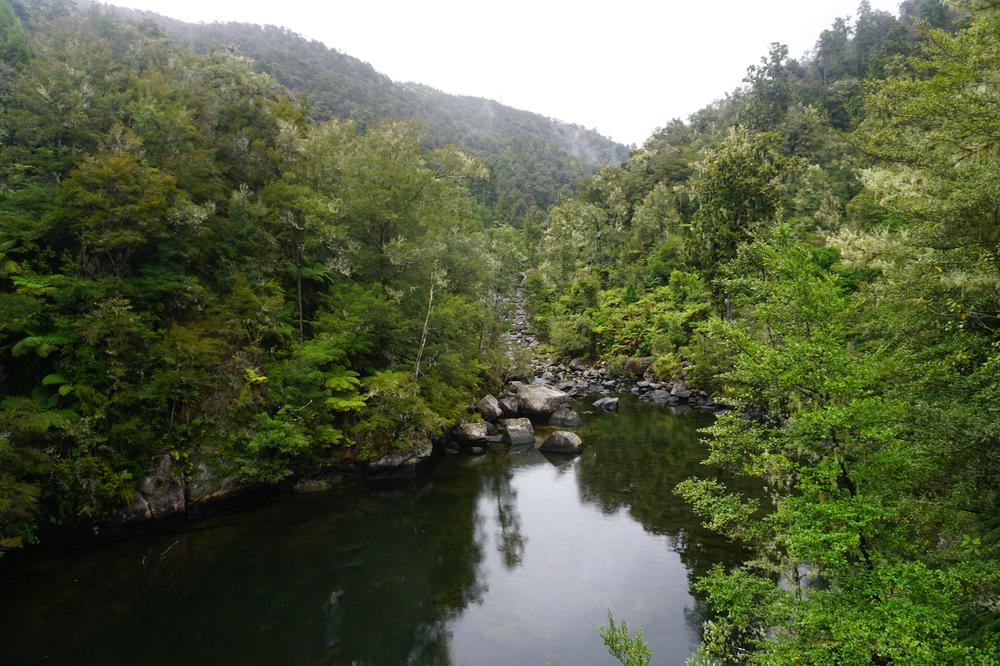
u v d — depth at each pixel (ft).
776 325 33.65
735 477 71.15
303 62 474.90
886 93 39.78
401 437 77.66
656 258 192.24
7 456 45.06
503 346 137.18
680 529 57.88
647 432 100.83
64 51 99.14
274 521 61.41
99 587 46.24
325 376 77.66
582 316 178.29
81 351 55.72
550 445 90.79
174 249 69.87
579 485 73.41
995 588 23.21
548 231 259.39
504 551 54.80
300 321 83.71
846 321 36.09
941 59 38.22
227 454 63.16
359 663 37.60
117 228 63.46
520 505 67.26
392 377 79.20
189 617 43.11
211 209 73.92
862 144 39.45
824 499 26.68
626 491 70.13
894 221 85.40
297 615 43.86
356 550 55.42
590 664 36.55
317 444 70.79
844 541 22.67
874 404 25.30
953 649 18.94
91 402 54.75
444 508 66.69
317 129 114.11
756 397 34.63
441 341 99.35
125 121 84.07
